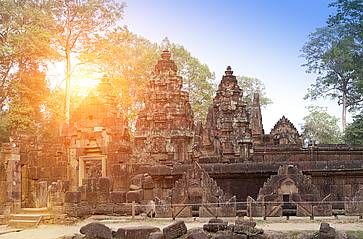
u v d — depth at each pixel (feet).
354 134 154.40
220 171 97.71
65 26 159.12
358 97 182.70
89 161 108.58
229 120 125.08
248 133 124.57
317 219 72.59
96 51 164.55
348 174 94.38
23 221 79.36
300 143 140.46
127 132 114.73
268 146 120.88
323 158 113.29
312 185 80.38
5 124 134.31
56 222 80.89
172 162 114.52
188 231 60.13
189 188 82.58
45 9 155.84
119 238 60.95
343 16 164.25
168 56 132.87
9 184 89.20
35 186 98.02
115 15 162.61
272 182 80.94
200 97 212.23
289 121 150.71
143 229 60.39
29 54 141.59
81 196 85.40
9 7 142.72
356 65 165.58
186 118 125.70
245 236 57.26
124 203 84.84
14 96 140.67
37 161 101.65
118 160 105.09
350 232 59.47
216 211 78.02
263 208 76.59
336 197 93.25
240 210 80.38
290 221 71.31
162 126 122.72
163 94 126.31
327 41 187.83
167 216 79.36
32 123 146.92
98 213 84.53
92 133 107.14
